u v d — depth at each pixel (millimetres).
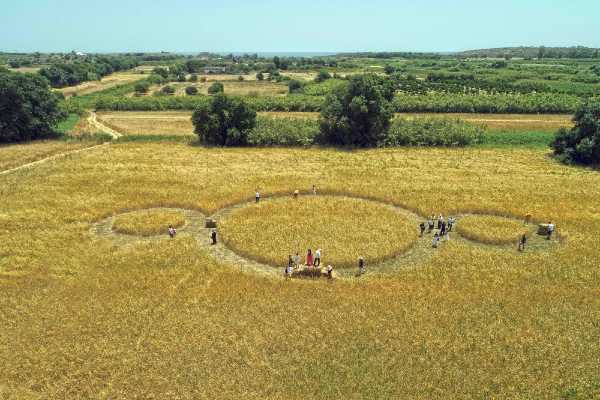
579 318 31797
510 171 68188
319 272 37969
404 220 49594
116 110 129125
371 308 33062
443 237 45938
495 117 109562
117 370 26547
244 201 56094
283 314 32125
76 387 25344
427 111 116062
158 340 29109
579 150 70625
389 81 91500
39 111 87750
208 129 85750
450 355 28062
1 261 39219
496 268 39156
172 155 78250
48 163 71625
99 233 46500
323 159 76438
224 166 71062
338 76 183250
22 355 27672
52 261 39531
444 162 73938
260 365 26922
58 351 28062
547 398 24844
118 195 56531
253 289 35500
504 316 32125
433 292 35375
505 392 25203
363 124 85625
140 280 36750
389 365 27141
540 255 41531
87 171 67062
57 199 54656
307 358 27656
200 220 50562
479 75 180375
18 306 32531
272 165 72062
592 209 52406
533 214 50562
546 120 104812
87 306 32844
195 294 34719
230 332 30000
